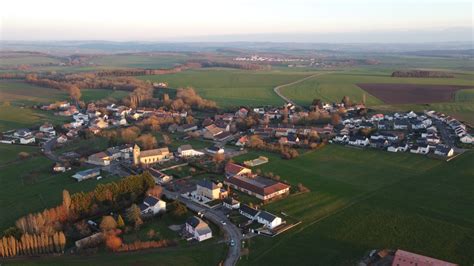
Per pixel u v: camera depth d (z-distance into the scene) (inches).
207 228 5511.8
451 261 4817.9
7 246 5059.1
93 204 6235.2
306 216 6067.9
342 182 7421.3
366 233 5511.8
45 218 5629.9
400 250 4817.9
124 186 6658.5
